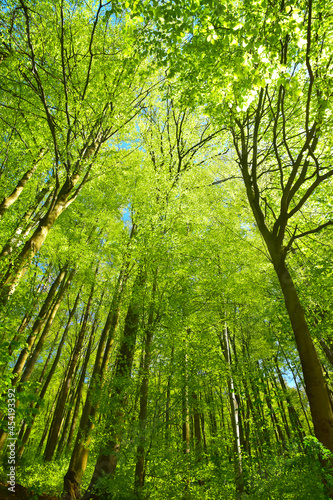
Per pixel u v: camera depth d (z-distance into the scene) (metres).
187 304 7.42
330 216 8.58
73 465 7.70
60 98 7.34
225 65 4.53
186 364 6.11
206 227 11.09
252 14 4.42
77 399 13.04
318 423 4.58
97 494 5.65
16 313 6.39
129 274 8.62
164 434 5.55
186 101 6.56
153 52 4.78
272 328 10.41
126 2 4.14
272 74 4.00
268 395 5.84
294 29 4.20
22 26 7.21
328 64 5.58
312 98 7.15
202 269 9.35
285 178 9.30
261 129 8.91
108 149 7.93
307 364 5.06
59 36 6.89
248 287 9.62
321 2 5.09
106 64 7.04
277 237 6.31
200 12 4.20
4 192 9.10
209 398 7.88
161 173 10.12
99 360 9.22
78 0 7.31
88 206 12.67
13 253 6.29
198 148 11.62
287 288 5.87
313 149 5.85
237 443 7.54
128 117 7.77
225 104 6.22
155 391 5.91
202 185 12.52
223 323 9.56
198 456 5.87
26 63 6.36
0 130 8.45
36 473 9.41
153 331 6.43
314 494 3.91
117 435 5.60
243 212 12.05
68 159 6.57
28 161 8.44
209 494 6.01
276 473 4.84
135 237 7.90
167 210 8.16
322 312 7.99
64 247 9.93
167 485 5.18
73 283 12.79
